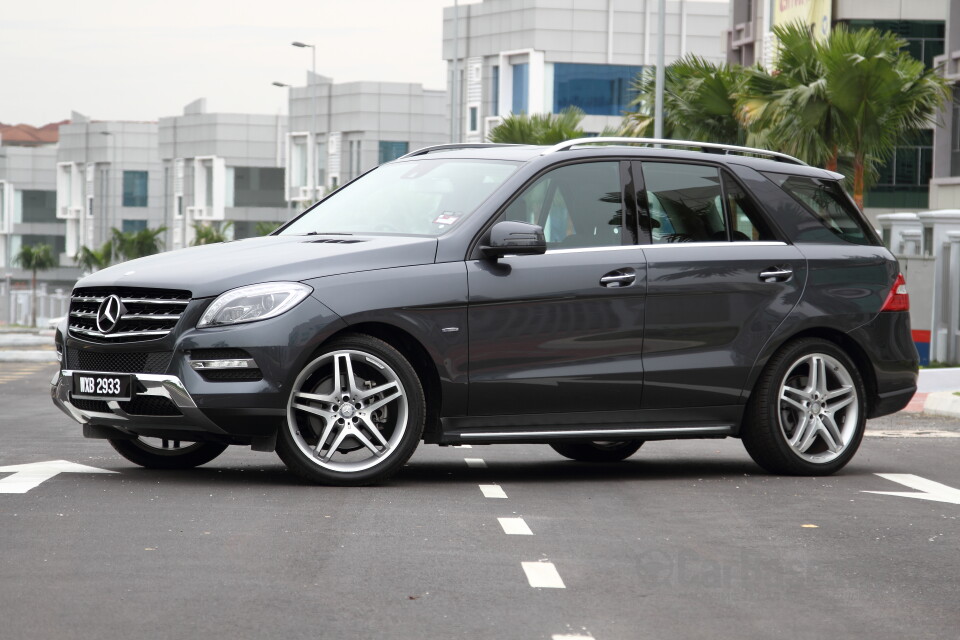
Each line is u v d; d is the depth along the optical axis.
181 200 178.00
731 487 12.02
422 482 11.95
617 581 8.00
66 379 11.59
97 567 8.05
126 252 134.00
